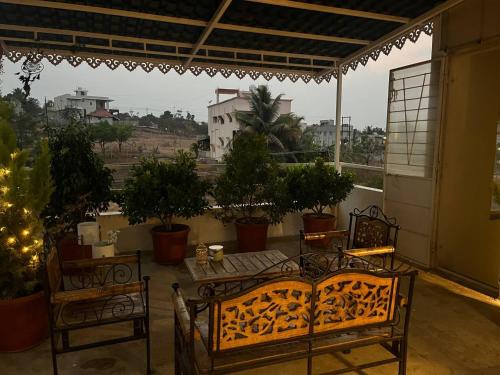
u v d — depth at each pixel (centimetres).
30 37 464
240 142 484
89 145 419
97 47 486
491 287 387
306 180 517
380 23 436
